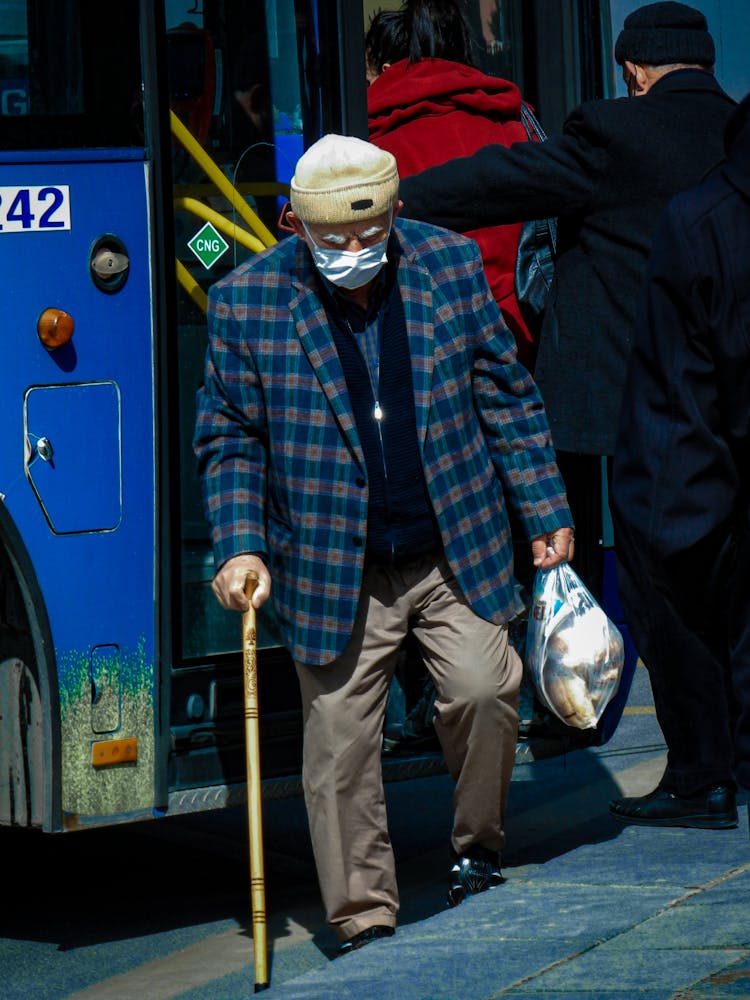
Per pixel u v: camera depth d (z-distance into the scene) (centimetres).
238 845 1431
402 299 1048
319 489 1040
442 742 1105
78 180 1084
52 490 1077
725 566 823
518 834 1354
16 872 1359
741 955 938
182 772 1133
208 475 1051
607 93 1468
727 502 804
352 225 988
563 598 1126
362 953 1007
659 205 1202
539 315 1316
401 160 1320
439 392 1048
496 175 1209
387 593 1066
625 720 1733
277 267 1048
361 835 1059
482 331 1075
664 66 1238
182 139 1138
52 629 1080
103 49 1097
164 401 1117
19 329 1063
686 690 1206
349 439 1033
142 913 1249
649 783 1492
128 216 1102
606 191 1209
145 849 1423
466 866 1126
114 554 1101
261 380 1041
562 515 1087
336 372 1033
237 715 1153
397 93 1324
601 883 1101
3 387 1059
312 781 1063
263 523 1052
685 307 791
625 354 1216
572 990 909
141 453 1109
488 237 1346
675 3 1258
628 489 820
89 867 1373
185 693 1134
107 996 1077
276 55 1184
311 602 1047
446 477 1052
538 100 1458
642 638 1205
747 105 793
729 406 796
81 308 1084
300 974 1102
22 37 1069
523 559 1317
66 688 1087
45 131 1076
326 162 991
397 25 1348
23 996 1080
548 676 1127
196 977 1105
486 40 1448
